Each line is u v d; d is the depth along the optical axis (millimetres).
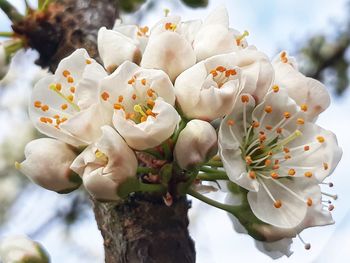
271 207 136
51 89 141
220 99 128
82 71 141
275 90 136
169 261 135
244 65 132
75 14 166
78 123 126
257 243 152
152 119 124
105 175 125
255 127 138
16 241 161
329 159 139
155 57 132
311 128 141
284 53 145
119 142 124
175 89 130
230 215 155
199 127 125
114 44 139
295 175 138
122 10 209
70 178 133
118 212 138
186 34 144
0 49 164
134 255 135
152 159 134
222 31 136
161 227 136
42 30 164
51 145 133
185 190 133
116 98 128
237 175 132
